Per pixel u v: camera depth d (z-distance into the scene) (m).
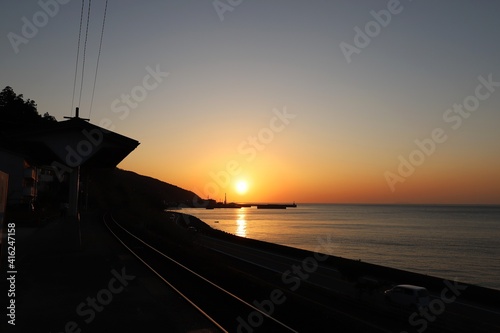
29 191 44.97
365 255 59.81
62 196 66.62
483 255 62.00
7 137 18.52
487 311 19.45
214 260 25.27
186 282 13.82
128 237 29.25
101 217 52.88
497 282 42.38
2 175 14.27
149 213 63.91
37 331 8.17
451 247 71.50
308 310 11.70
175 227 56.97
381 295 21.83
